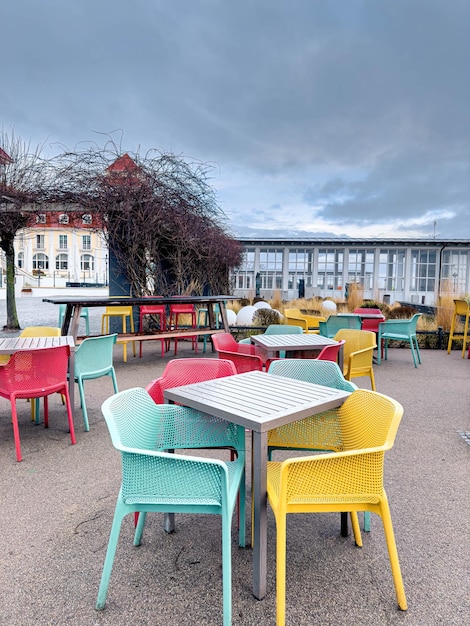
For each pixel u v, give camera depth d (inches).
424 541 83.2
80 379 144.6
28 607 65.6
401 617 63.7
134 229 355.3
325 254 740.7
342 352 159.8
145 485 62.9
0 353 126.9
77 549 80.4
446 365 266.8
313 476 62.4
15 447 128.8
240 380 95.7
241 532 81.0
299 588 69.9
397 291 731.4
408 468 117.0
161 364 261.0
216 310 350.9
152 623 62.6
